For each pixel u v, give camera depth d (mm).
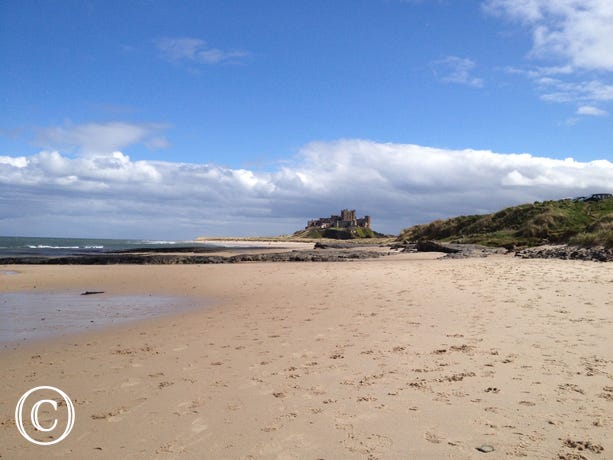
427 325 9641
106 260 34844
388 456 4066
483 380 6031
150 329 10500
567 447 4105
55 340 9562
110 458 4219
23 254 51688
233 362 7359
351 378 6336
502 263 23844
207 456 4184
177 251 60594
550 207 51375
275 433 4629
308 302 13602
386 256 36812
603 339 7926
